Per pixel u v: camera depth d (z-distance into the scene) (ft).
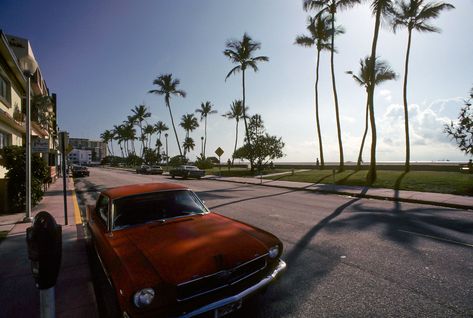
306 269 14.19
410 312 10.09
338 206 33.06
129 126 297.33
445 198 35.35
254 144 102.01
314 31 91.97
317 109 96.43
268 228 22.75
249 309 10.51
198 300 8.21
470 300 10.84
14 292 12.01
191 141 255.91
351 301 10.95
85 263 15.28
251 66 101.65
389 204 34.22
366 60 92.22
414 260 15.12
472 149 43.91
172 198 13.41
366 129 95.55
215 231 10.95
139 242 9.93
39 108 61.77
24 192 30.60
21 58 24.70
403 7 72.43
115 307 9.42
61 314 10.33
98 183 71.61
